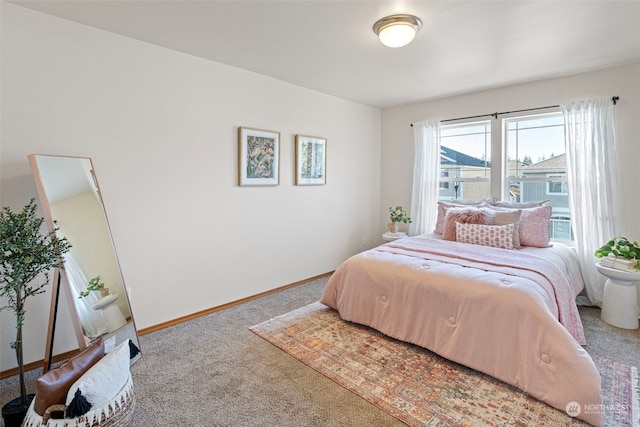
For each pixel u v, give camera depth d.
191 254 2.94
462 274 2.24
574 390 1.64
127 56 2.50
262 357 2.26
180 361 2.22
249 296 3.42
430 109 4.35
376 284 2.56
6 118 2.04
